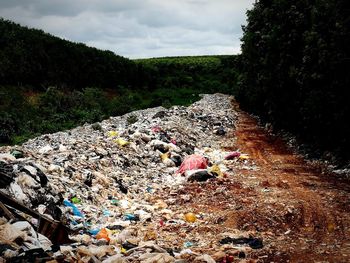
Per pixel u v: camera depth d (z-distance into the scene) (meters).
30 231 7.12
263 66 31.02
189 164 16.20
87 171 12.96
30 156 12.63
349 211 11.76
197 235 9.88
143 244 8.34
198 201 12.70
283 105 28.45
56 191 10.27
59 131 27.75
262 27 32.94
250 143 25.41
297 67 24.06
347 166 17.80
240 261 8.09
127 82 51.44
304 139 24.66
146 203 12.46
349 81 17.30
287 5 25.33
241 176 16.30
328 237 9.93
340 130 19.08
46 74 40.03
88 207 10.80
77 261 6.48
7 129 26.27
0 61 36.03
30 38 41.25
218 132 28.02
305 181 15.59
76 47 46.25
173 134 22.12
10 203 7.88
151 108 41.09
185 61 83.19
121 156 16.05
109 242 8.72
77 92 37.59
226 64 78.62
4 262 5.76
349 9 16.83
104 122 30.84
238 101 48.44
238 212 11.43
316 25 19.05
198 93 59.00
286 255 8.66
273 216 11.27
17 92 34.66
